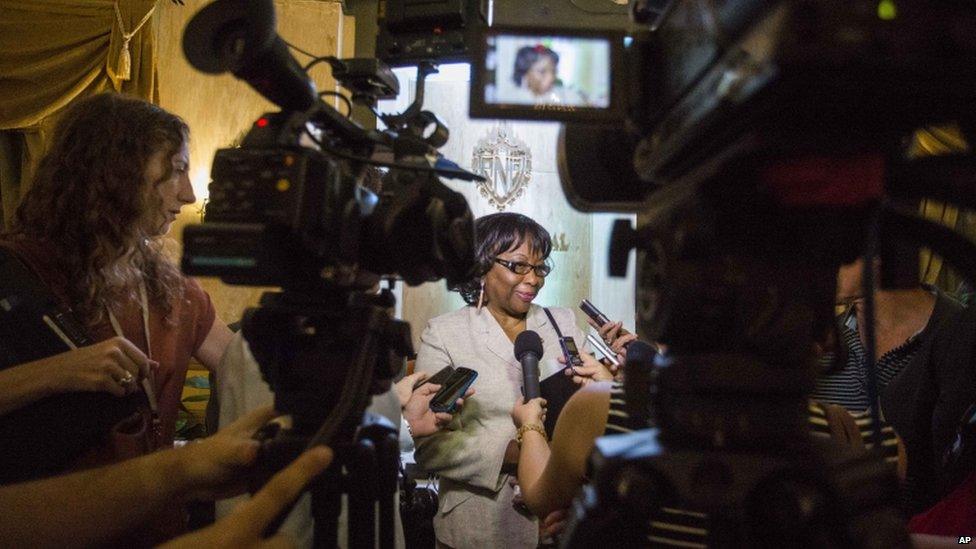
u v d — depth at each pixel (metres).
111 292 1.32
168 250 1.53
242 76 0.73
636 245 0.65
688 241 0.53
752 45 0.42
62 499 0.80
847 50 0.37
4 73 3.68
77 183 1.27
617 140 0.75
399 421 1.41
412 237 0.80
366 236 0.79
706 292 0.53
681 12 0.57
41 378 1.09
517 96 0.63
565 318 2.11
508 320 2.02
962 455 1.25
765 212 0.53
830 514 0.49
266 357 0.80
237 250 0.69
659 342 0.57
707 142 0.51
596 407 0.93
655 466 0.52
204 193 3.89
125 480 0.81
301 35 3.89
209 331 1.57
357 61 0.90
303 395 0.78
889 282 0.61
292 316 0.78
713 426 0.53
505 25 0.64
